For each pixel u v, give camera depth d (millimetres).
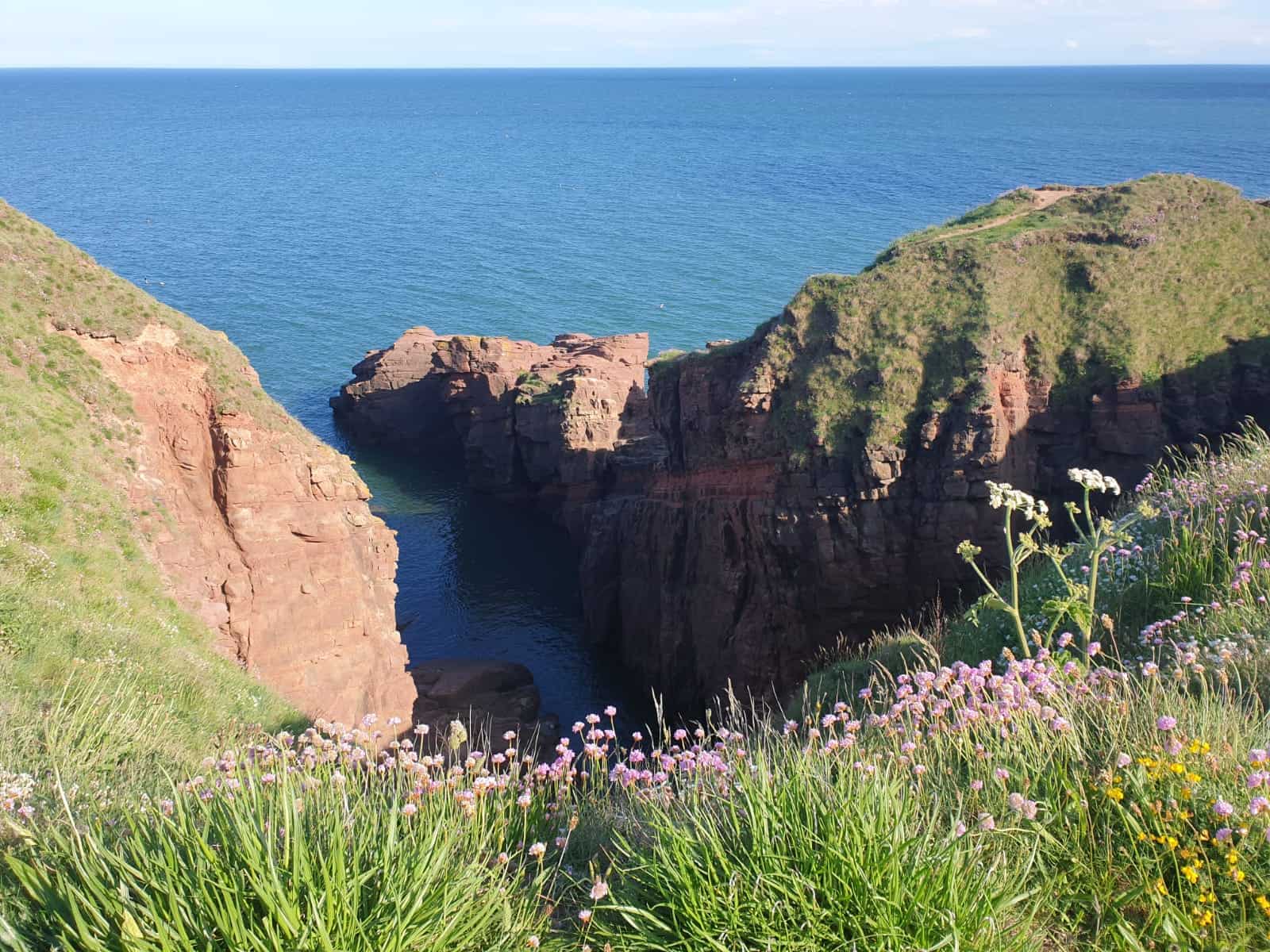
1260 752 6055
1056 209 47781
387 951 5105
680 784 7766
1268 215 43812
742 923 5473
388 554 34094
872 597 39969
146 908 5004
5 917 5086
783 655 41938
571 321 109812
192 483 28156
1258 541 10492
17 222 28234
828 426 40250
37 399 24828
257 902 5215
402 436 86812
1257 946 5258
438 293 122375
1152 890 5508
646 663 51438
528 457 74688
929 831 5742
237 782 6664
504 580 65312
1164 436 39062
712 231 149125
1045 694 7637
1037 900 5730
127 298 28500
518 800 7727
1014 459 39219
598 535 57594
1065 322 41344
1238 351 39156
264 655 28391
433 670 48969
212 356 29094
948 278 42594
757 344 44656
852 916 5379
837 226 148250
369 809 6598
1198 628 9602
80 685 13281
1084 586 9188
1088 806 6332
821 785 6277
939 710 7688
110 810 7859
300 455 29672
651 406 50531
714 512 44406
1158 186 46344
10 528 19859
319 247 148375
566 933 5961
